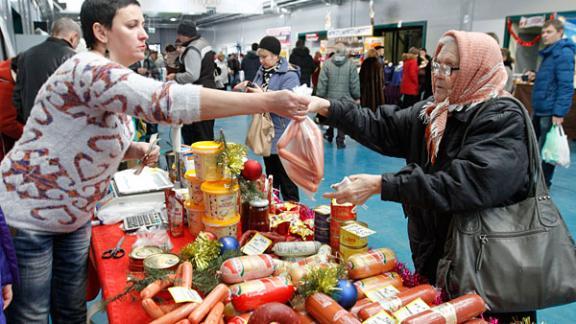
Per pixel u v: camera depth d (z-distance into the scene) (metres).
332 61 5.86
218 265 1.20
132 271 1.35
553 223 1.17
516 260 1.13
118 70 1.00
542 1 7.73
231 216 1.49
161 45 27.00
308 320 1.07
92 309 1.22
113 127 1.16
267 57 3.25
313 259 1.32
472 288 1.15
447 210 1.14
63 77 1.04
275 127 3.22
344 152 6.32
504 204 1.20
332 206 1.48
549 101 4.02
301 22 15.78
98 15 1.17
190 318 0.99
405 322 0.99
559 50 3.90
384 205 3.94
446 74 1.24
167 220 1.75
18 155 1.16
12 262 1.12
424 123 1.39
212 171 1.51
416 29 11.43
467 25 9.07
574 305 2.43
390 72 9.40
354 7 12.89
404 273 1.32
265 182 1.77
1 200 1.17
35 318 1.28
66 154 1.12
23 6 6.37
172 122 1.00
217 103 0.99
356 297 1.12
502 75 1.23
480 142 1.16
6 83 2.85
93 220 1.81
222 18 21.98
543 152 4.12
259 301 1.09
